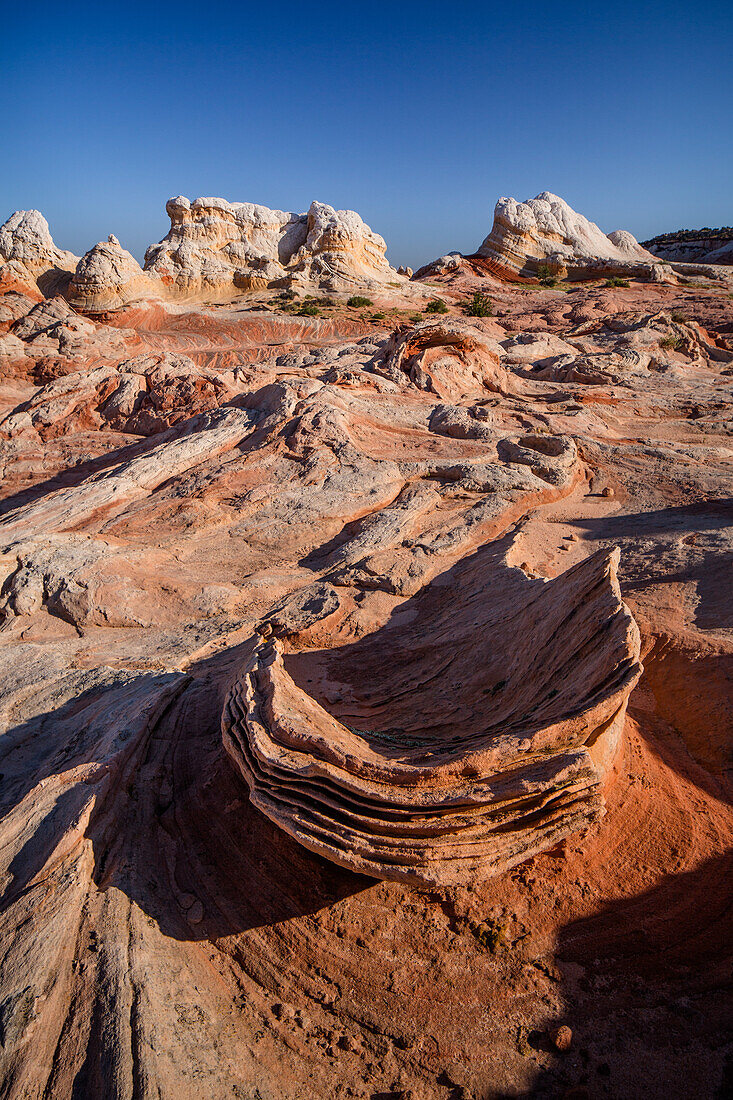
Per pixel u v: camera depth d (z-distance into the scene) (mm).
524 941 5859
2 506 23562
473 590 12492
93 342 45250
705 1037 5070
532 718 6812
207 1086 4863
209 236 68688
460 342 28281
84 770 7883
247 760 6969
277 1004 5637
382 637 11773
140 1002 5316
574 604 7945
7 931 6062
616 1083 4859
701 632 9992
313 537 15906
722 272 79250
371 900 6305
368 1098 4973
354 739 7336
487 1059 5113
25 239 62938
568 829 5859
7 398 39062
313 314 58625
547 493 18109
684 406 28000
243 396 22953
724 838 6680
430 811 5801
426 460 19219
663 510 17312
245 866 6867
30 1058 5004
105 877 6719
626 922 5957
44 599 13742
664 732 8352
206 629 12477
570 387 30938
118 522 16578
